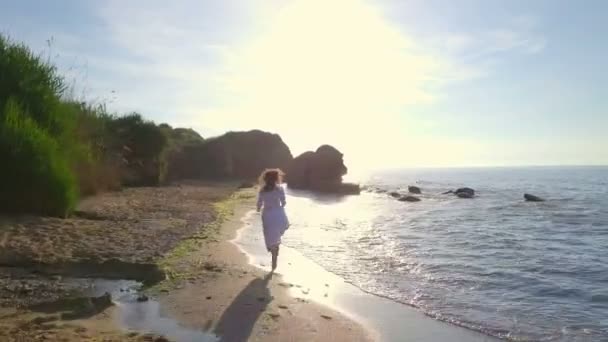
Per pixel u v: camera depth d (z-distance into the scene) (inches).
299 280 312.5
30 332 186.5
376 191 1622.8
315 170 1670.8
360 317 239.3
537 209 1041.5
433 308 261.0
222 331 205.0
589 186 2401.6
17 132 427.8
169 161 1385.3
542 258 432.8
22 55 521.7
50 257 310.2
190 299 250.1
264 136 2080.5
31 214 428.5
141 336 190.7
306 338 202.2
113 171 807.7
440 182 2888.8
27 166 424.2
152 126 1040.8
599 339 216.7
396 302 271.0
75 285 267.7
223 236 458.3
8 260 300.7
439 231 624.4
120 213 532.1
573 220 818.2
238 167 1961.1
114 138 852.6
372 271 355.3
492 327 230.4
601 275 357.7
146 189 913.5
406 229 637.3
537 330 227.8
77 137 644.7
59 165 462.6
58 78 568.7
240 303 245.8
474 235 590.9
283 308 241.6
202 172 1653.5
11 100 459.5
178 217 551.5
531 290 309.0
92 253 326.6
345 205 1050.1
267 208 343.9
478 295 293.7
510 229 680.4
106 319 213.9
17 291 247.9
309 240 501.7
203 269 316.8
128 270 303.1
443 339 210.8
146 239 393.7
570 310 263.1
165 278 290.5
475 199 1353.3
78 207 527.2
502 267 383.9
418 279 333.1
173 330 204.1
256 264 351.9
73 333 188.7
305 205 1007.0
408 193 1569.9
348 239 519.5
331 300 270.2
